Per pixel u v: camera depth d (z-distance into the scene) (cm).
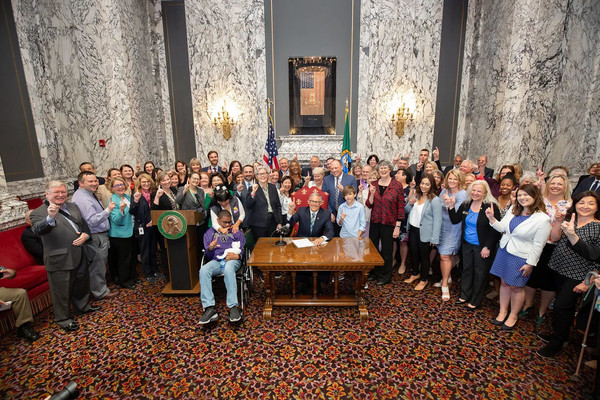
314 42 762
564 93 571
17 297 304
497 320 331
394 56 763
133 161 688
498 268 321
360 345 301
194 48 780
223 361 281
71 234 325
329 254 338
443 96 775
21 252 379
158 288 420
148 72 767
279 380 258
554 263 277
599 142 579
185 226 375
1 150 521
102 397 243
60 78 620
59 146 623
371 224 427
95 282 382
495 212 334
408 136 793
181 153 823
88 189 377
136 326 334
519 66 595
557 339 273
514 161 618
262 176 442
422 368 271
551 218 298
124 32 669
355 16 750
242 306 346
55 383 257
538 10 570
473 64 756
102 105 663
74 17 639
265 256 334
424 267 405
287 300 361
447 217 376
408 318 345
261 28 759
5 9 527
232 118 796
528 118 598
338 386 252
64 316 329
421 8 745
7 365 277
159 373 267
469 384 253
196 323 339
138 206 419
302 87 777
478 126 744
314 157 562
